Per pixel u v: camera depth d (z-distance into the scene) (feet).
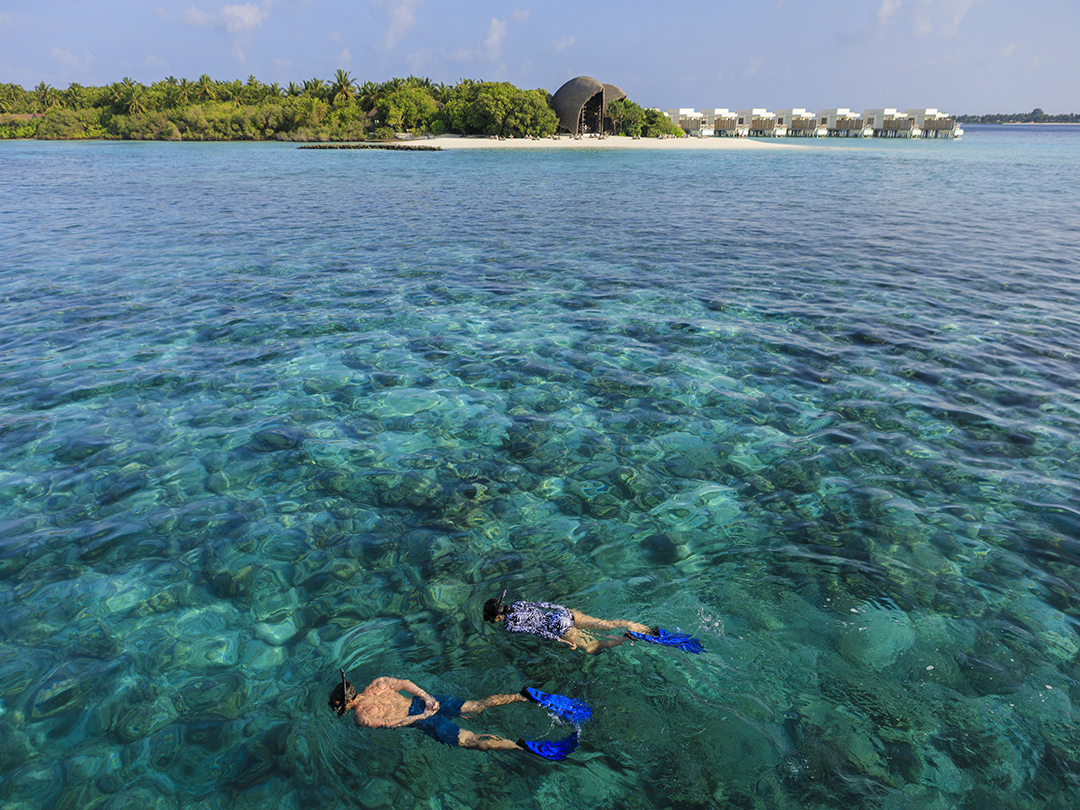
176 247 65.67
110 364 34.73
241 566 18.98
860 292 48.21
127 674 15.02
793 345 37.24
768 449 25.71
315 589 17.99
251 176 151.12
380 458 25.39
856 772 12.06
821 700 13.79
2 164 187.73
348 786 12.12
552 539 20.25
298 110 359.46
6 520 21.13
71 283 51.11
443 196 113.09
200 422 28.27
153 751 12.93
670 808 11.46
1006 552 19.06
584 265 58.44
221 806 11.75
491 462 25.12
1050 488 22.48
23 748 13.02
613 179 149.18
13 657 15.53
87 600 17.54
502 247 66.90
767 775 12.01
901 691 14.01
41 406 29.55
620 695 14.01
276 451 25.84
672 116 569.64
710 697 13.92
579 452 25.80
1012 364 33.78
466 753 12.76
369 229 77.77
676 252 63.87
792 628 16.05
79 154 240.73
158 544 19.99
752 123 595.06
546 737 13.03
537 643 15.70
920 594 17.26
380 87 390.83
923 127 532.32
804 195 114.11
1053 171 169.58
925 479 23.25
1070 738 12.79
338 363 35.27
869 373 33.04
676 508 21.85
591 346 37.76
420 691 13.92
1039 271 54.19
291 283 51.96
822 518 21.02
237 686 14.66
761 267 56.80
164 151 262.06
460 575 18.54
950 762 12.24
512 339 39.06
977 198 107.34
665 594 17.51
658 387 31.91
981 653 15.11
